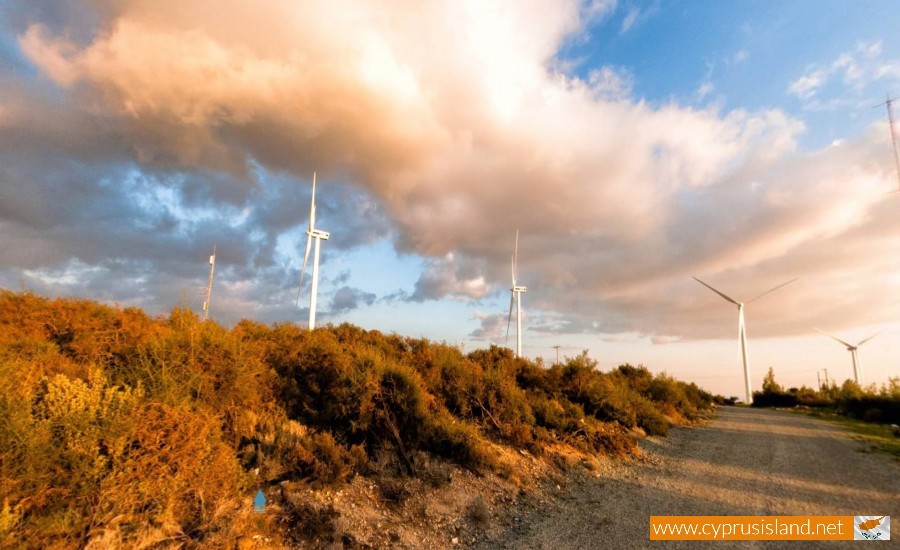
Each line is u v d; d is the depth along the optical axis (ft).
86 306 32.40
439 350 49.85
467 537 23.54
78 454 15.94
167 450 17.83
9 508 13.79
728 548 21.20
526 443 40.81
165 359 24.38
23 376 18.28
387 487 25.96
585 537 23.43
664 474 38.04
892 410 75.87
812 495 29.32
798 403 153.69
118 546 15.65
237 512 19.57
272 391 30.35
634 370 96.89
